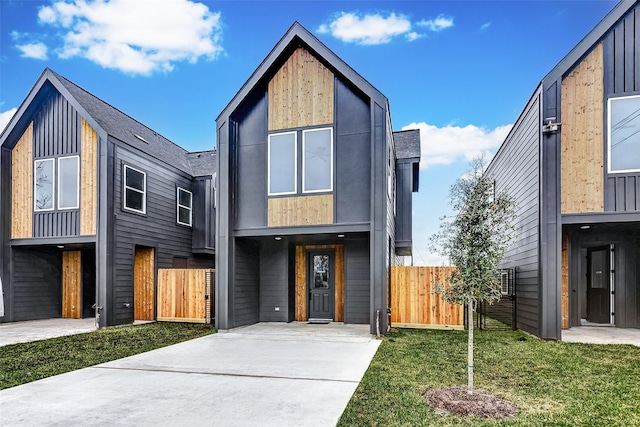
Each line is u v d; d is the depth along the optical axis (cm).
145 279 1121
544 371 503
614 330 871
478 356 591
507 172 1085
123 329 906
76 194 983
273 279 995
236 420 351
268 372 511
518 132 945
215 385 456
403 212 1198
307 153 847
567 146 754
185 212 1316
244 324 917
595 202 732
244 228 870
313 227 827
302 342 719
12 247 1038
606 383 451
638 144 719
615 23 737
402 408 371
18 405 392
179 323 1015
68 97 980
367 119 820
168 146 1440
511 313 945
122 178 1004
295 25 843
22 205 1034
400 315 902
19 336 812
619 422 338
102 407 385
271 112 878
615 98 733
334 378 481
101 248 936
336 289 998
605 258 974
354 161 820
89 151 977
